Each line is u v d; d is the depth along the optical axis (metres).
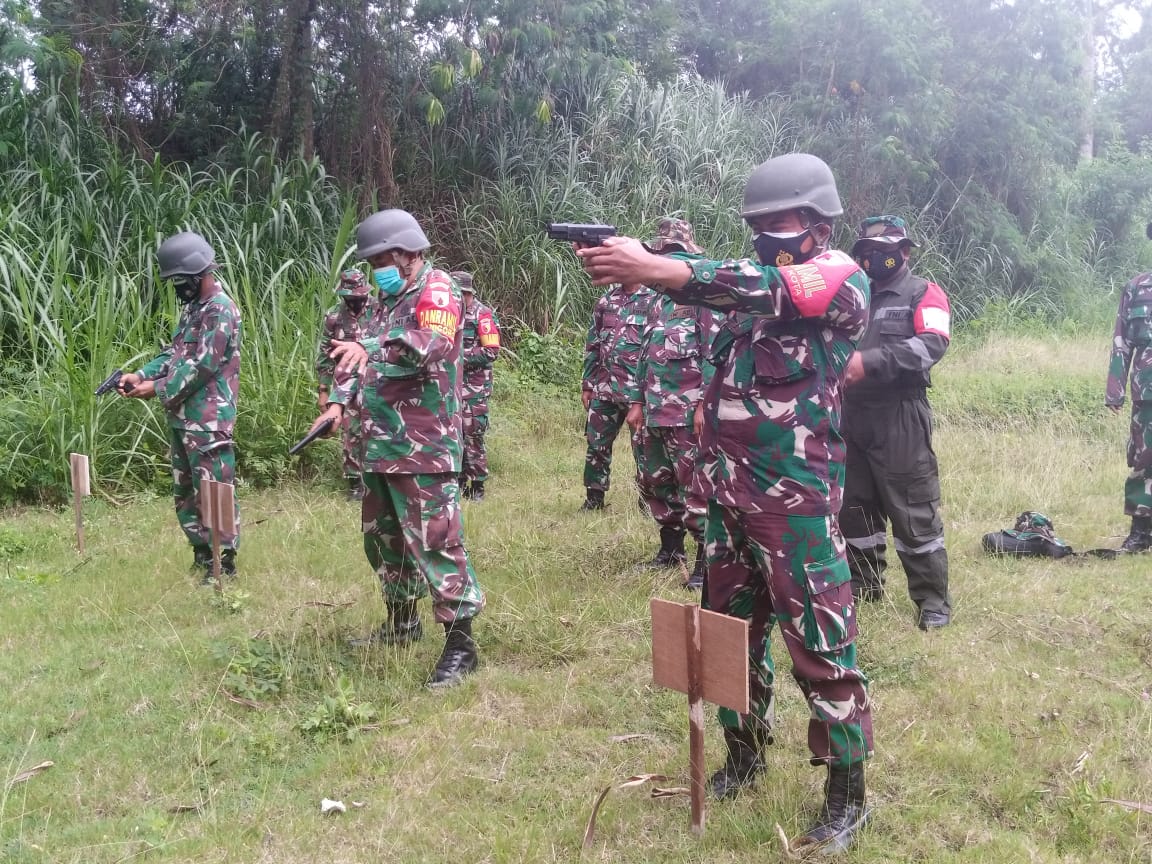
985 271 15.96
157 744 3.68
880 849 2.97
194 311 5.48
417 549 4.18
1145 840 2.99
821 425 2.85
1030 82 16.48
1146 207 18.77
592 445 7.16
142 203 10.26
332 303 9.52
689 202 13.88
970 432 9.41
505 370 11.52
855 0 15.33
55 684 4.20
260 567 5.84
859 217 15.59
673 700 4.02
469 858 2.97
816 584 2.85
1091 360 12.40
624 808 3.21
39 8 11.48
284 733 3.78
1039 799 3.26
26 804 3.27
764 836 3.01
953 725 3.77
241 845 3.04
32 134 10.51
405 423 4.09
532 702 4.03
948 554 5.96
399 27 12.66
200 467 5.48
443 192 13.57
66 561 6.04
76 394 7.84
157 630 4.81
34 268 9.23
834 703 2.92
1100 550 5.98
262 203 11.30
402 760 3.58
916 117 15.59
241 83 13.24
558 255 12.80
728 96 17.84
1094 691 4.05
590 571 5.73
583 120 14.20
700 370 5.43
